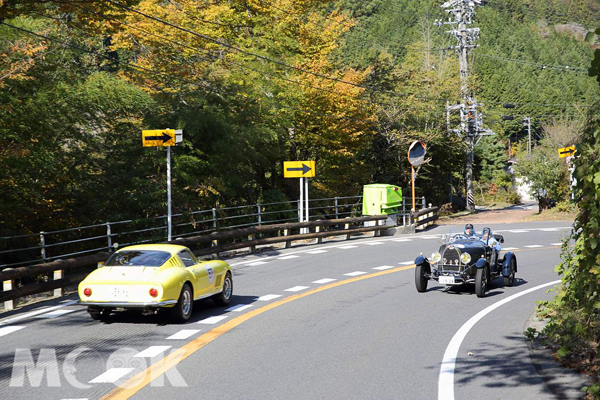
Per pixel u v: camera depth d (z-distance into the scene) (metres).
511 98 121.12
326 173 36.84
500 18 154.38
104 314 12.68
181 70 28.97
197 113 26.66
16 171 19.98
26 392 7.66
